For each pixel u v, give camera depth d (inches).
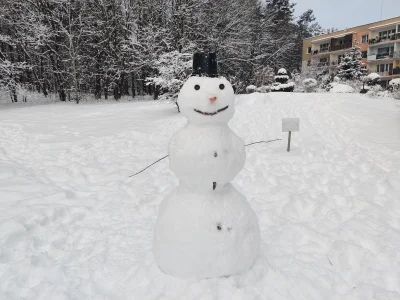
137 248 131.2
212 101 89.5
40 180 218.1
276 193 189.3
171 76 563.5
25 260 122.7
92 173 234.1
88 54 1018.7
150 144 323.6
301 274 111.6
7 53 943.7
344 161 248.5
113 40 966.4
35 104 859.4
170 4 994.1
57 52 928.3
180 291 97.0
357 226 146.1
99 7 957.8
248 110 480.1
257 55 1288.1
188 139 91.4
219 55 1095.0
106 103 882.8
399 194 183.2
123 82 1077.1
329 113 436.5
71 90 938.1
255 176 220.5
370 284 109.0
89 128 424.8
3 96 945.5
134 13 1005.2
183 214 94.9
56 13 893.8
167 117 496.1
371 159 249.8
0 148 313.1
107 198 187.2
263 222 154.6
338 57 1617.9
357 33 1531.7
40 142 339.6
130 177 224.5
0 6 866.8
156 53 867.4
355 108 469.1
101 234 146.0
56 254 130.8
